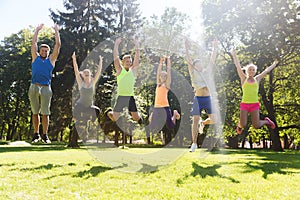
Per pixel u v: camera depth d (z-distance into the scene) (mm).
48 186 3904
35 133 4297
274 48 15164
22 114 30281
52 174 4773
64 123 19844
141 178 4527
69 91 17594
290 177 4867
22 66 24719
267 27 15117
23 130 34438
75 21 17406
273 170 5680
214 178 4570
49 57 4438
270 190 3820
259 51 15430
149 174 4809
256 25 15430
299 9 15281
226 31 16453
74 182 4164
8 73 26750
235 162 6906
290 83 17062
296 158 9023
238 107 17125
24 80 24453
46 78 4293
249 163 6812
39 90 4234
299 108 17438
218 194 3564
